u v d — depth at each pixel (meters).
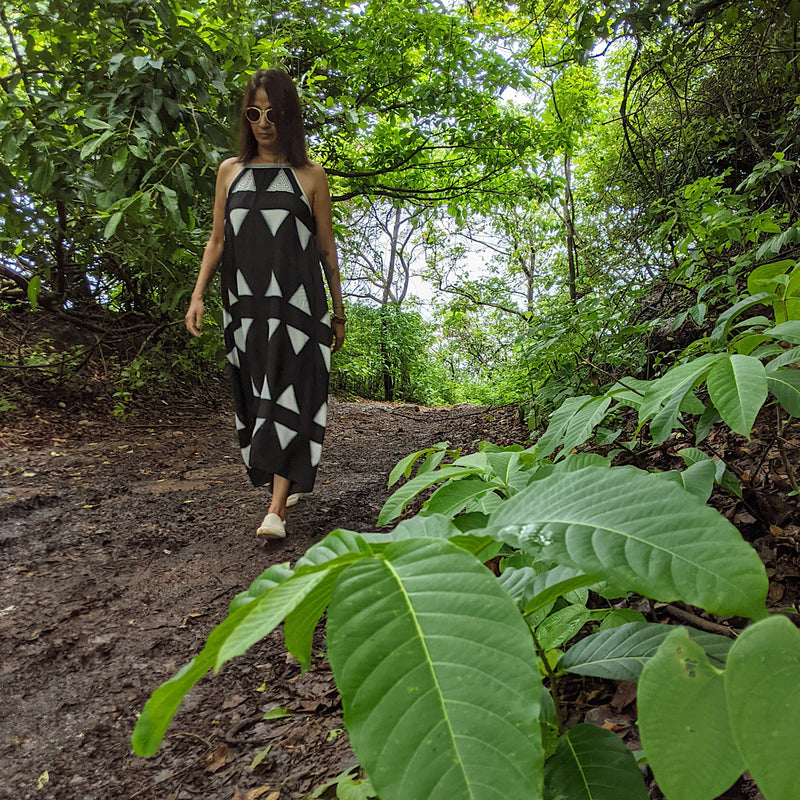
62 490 3.99
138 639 2.32
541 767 0.47
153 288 6.39
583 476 0.75
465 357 13.45
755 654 0.48
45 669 2.15
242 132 3.03
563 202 6.29
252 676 2.06
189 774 1.63
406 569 0.60
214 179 3.86
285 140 2.98
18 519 3.49
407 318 14.03
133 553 3.07
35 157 3.63
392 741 0.49
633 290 3.57
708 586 0.56
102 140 3.31
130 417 6.03
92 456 4.82
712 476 1.26
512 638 0.53
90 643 2.29
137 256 4.74
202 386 7.45
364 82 7.43
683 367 1.09
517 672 0.51
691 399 1.31
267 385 2.88
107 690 2.03
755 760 0.46
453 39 7.13
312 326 2.97
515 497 0.79
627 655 0.89
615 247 4.39
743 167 4.70
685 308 3.26
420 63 7.95
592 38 3.59
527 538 0.67
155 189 3.54
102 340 6.22
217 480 4.36
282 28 6.38
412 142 8.20
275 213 2.92
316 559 0.71
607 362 3.51
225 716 1.86
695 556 0.58
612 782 0.75
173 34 3.67
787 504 1.97
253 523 3.40
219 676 2.07
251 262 2.93
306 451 2.94
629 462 2.33
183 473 4.54
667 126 5.00
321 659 2.11
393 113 8.04
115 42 3.83
